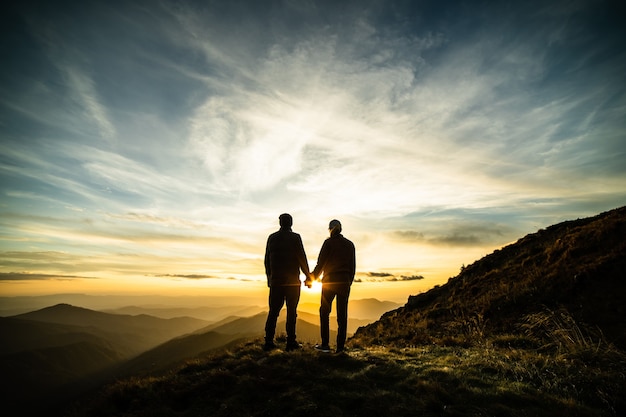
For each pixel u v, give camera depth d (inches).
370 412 164.6
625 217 477.1
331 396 182.5
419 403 171.2
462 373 218.7
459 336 387.5
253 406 179.5
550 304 384.5
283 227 301.1
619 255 394.0
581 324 314.7
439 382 202.1
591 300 350.9
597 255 428.5
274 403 179.0
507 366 231.0
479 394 181.6
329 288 288.7
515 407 167.0
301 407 169.5
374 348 338.3
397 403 173.3
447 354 284.8
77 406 200.2
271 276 292.5
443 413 160.9
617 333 285.7
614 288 353.4
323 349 281.1
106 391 209.2
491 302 452.4
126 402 199.3
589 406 171.8
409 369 229.1
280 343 330.6
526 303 410.6
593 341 282.0
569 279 406.6
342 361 246.5
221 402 187.0
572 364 231.0
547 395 178.4
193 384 210.2
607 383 193.6
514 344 321.4
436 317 519.2
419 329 470.3
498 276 566.3
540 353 277.4
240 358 262.5
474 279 615.8
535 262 537.3
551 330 317.7
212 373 223.3
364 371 222.7
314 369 225.5
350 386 196.5
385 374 218.4
